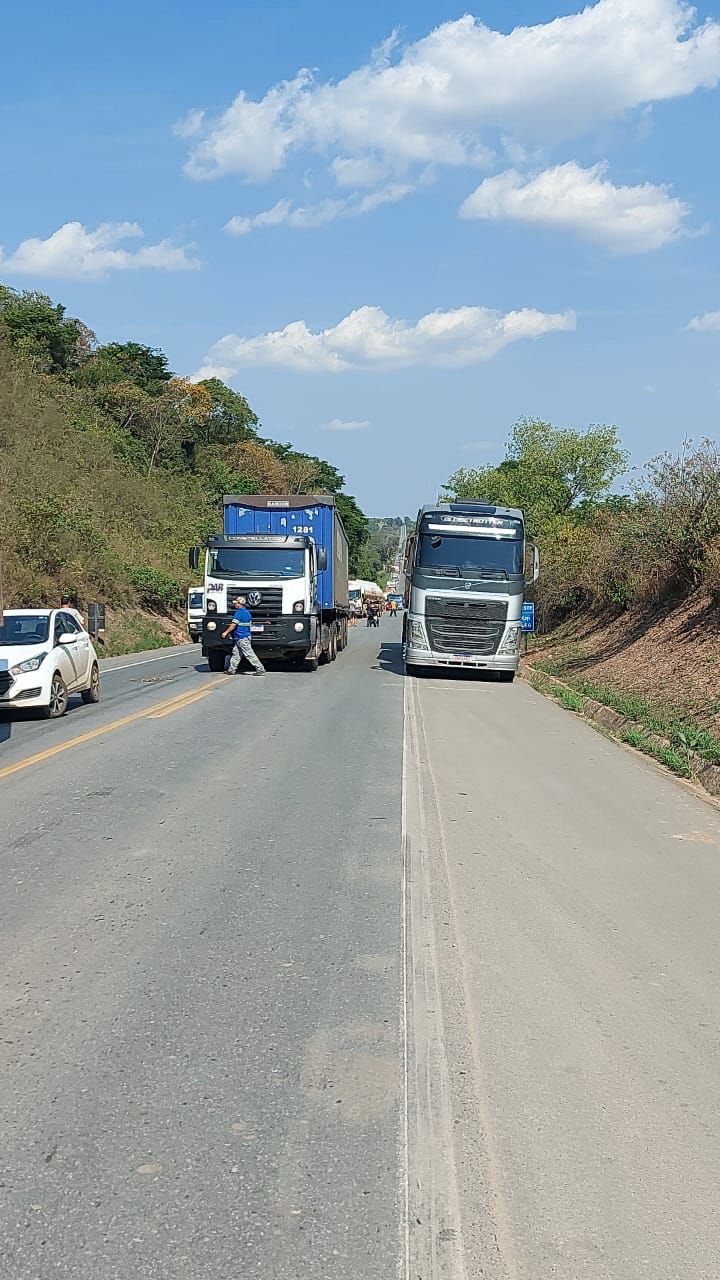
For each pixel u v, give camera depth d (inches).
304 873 301.7
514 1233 136.0
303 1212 138.9
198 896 278.1
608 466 2225.6
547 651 1333.7
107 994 211.0
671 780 473.7
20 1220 135.8
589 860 324.8
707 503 883.4
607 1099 172.4
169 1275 126.0
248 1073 177.6
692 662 746.2
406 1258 130.1
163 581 1847.9
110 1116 162.6
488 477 2298.2
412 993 214.4
